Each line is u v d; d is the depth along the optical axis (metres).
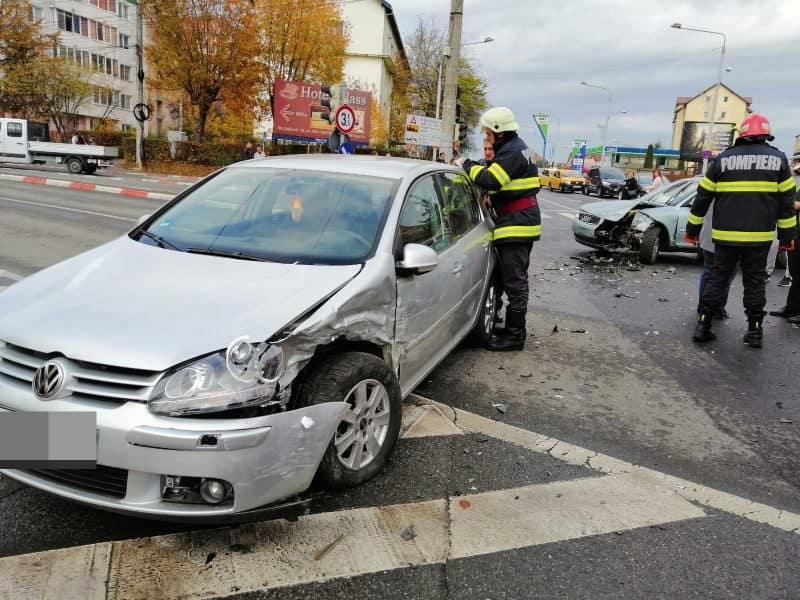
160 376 2.41
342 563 2.61
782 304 8.34
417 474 3.38
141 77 30.52
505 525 2.96
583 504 3.18
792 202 5.85
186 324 2.62
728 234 5.88
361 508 3.02
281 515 2.58
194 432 2.34
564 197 37.03
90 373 2.45
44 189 18.19
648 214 11.12
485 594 2.49
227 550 2.65
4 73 39.09
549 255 11.95
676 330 6.75
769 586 2.63
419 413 4.18
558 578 2.61
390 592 2.47
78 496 2.47
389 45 56.16
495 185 5.19
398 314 3.49
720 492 3.38
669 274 10.33
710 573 2.70
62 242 9.59
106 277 3.11
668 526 3.03
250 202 3.93
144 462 2.35
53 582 2.41
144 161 31.31
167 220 3.91
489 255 5.41
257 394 2.47
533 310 7.39
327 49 35.06
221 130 37.88
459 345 5.80
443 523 2.94
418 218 4.02
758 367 5.59
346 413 3.01
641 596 2.53
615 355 5.77
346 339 3.06
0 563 2.50
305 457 2.62
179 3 30.50
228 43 31.56
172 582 2.45
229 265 3.26
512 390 4.76
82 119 57.25
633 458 3.75
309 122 33.44
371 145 45.31
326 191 3.91
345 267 3.26
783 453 3.92
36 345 2.55
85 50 56.56
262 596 2.40
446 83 17.25
